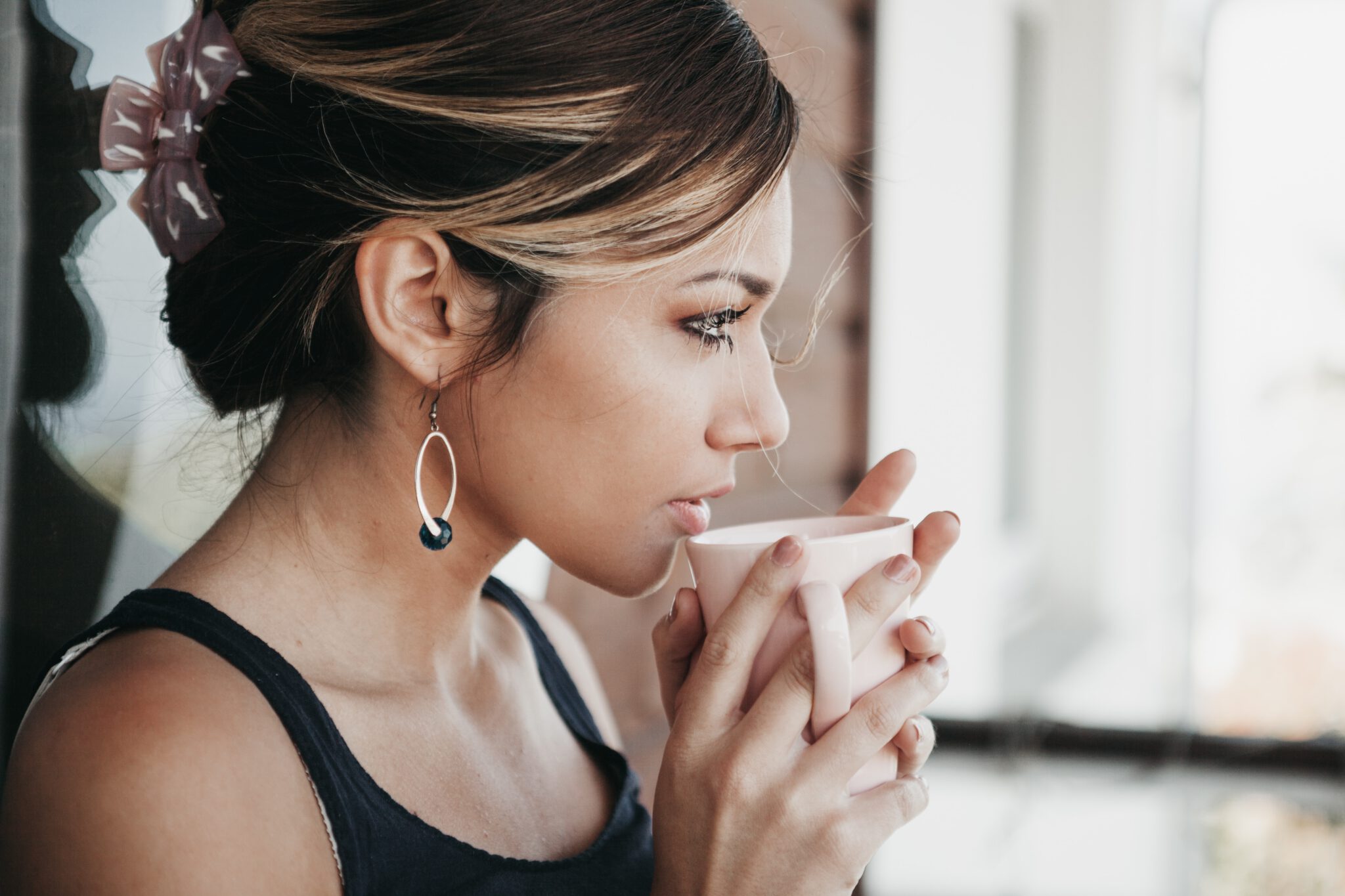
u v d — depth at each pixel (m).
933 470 3.52
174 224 0.78
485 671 0.92
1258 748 2.97
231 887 0.61
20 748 0.66
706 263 0.73
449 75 0.70
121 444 0.99
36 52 0.89
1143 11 4.80
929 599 3.61
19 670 0.89
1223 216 4.67
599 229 0.70
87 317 0.95
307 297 0.75
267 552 0.75
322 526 0.77
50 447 0.92
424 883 0.72
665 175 0.70
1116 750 3.02
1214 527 4.68
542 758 0.93
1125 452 5.04
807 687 0.69
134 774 0.61
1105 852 2.72
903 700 0.70
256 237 0.76
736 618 0.70
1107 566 5.04
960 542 3.82
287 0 0.75
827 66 2.49
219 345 0.80
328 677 0.75
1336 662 4.29
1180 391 4.89
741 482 2.33
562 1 0.71
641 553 0.78
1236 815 2.86
